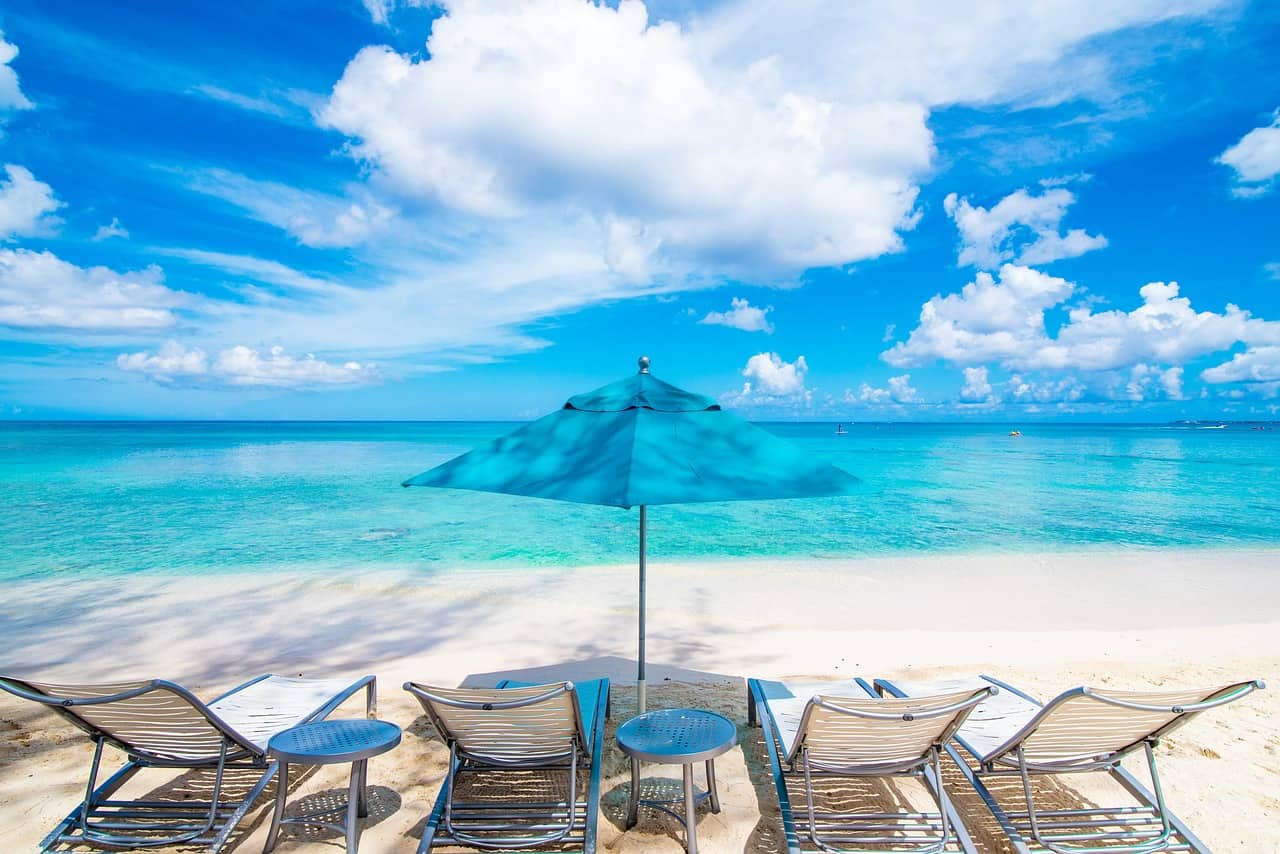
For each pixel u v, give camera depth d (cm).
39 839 327
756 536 1346
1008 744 304
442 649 646
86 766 401
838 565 1059
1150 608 814
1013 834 308
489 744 318
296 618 747
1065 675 565
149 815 330
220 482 2358
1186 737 444
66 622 729
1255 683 278
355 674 577
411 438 8325
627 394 381
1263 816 351
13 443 5916
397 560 1081
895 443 7338
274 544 1224
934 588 907
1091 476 2841
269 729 345
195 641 668
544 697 287
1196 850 300
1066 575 991
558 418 383
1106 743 312
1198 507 1770
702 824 345
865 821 327
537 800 359
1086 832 333
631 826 340
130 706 296
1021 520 1554
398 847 323
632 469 300
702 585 917
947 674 572
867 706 286
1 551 1141
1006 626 734
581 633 698
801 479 325
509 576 966
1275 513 1650
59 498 1864
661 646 655
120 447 5184
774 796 372
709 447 338
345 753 288
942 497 2017
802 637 685
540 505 1848
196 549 1167
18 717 476
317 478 2538
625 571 1004
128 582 916
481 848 310
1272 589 909
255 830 337
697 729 323
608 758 418
